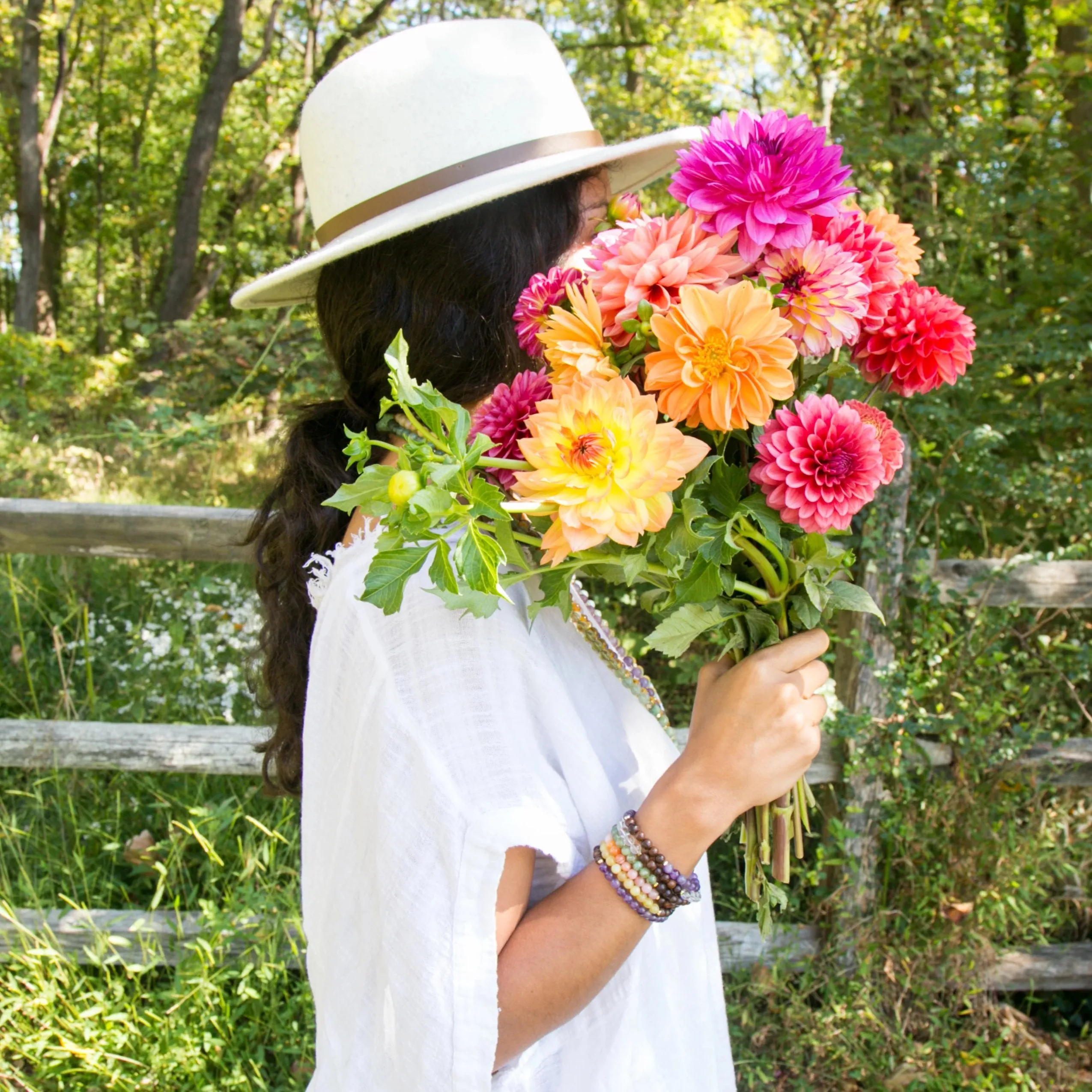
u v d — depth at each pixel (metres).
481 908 0.78
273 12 11.65
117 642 3.12
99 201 20.58
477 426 0.91
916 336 0.94
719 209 0.82
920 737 2.52
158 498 4.47
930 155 3.42
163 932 2.33
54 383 8.38
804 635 0.91
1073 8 3.35
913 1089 2.21
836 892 2.38
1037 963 2.46
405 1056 0.79
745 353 0.76
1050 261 3.31
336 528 1.13
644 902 0.82
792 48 4.84
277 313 5.59
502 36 1.07
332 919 0.91
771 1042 2.35
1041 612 2.60
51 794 2.67
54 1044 2.09
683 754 0.88
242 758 2.41
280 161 12.85
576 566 0.83
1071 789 2.54
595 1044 0.94
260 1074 2.08
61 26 14.62
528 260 1.02
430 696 0.84
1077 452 2.89
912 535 2.45
